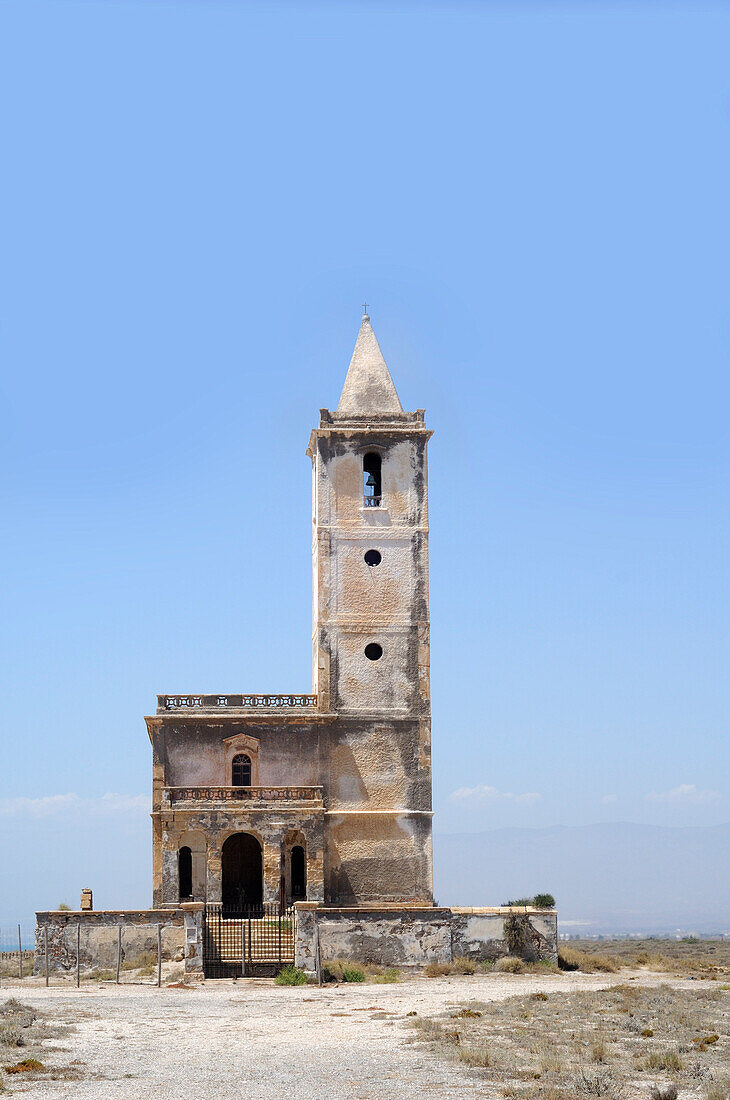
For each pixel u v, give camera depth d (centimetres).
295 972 4591
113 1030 3166
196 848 6031
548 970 4941
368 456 6700
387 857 6178
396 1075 2492
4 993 4244
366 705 6359
